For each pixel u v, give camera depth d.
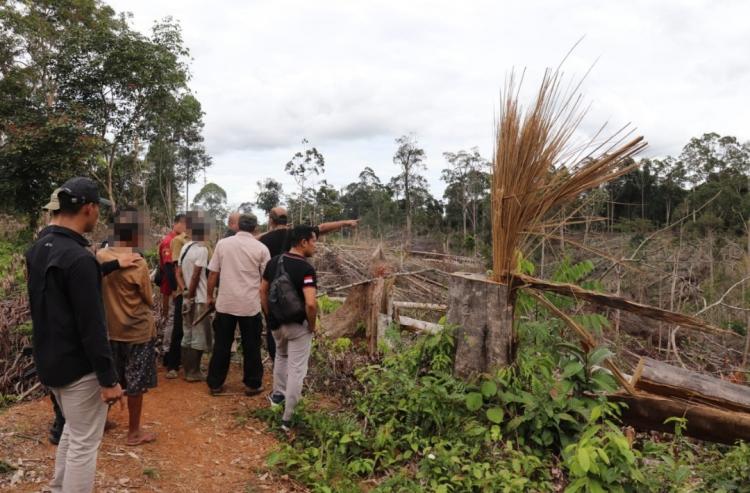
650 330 8.69
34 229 17.17
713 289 9.77
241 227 4.93
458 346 4.40
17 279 8.78
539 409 3.90
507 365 4.23
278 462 3.79
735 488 3.49
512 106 4.18
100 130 17.55
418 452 3.90
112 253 3.65
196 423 4.32
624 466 3.04
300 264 4.24
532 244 4.61
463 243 17.47
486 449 3.82
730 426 3.86
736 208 16.47
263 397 4.97
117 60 17.00
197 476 3.52
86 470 2.63
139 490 3.24
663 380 4.12
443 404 4.13
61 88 17.53
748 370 6.90
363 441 4.00
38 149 15.92
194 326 5.16
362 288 6.25
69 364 2.50
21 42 18.84
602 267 8.49
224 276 4.81
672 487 3.35
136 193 20.58
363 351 5.91
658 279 9.46
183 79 18.56
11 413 4.16
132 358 3.76
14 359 5.27
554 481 3.65
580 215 4.47
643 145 3.83
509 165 4.17
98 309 2.49
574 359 4.27
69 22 19.98
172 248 5.33
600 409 3.39
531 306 4.43
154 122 18.59
